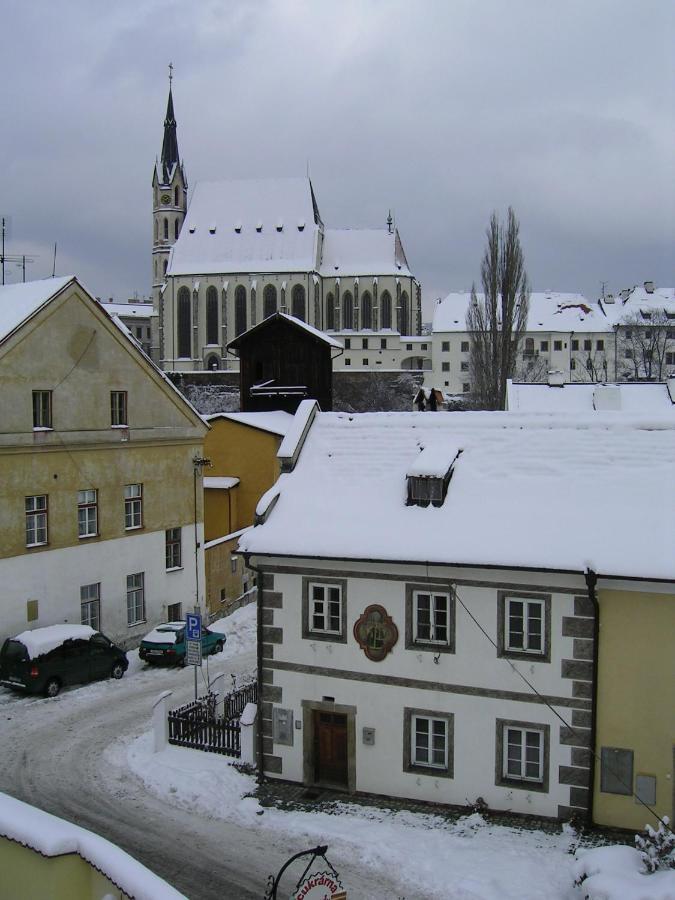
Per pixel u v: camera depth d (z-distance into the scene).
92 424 33.72
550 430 22.48
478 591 19.72
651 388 47.31
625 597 18.66
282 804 20.50
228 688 29.86
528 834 18.62
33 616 31.31
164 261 162.50
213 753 23.73
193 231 147.75
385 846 18.05
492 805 19.73
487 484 21.47
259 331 57.75
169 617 38.06
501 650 19.59
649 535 18.94
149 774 22.08
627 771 18.70
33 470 31.25
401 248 154.00
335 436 24.61
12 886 12.76
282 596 21.69
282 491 23.16
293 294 142.25
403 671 20.47
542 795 19.30
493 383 66.31
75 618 33.12
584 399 47.75
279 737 21.80
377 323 145.50
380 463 23.25
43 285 33.16
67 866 12.22
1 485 30.02
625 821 18.73
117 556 35.03
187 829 19.17
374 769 20.86
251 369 58.25
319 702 21.36
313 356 57.22
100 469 34.19
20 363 30.53
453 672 20.00
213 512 49.31
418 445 23.39
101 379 34.09
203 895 16.34
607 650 18.80
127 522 35.78
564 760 19.11
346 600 21.02
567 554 18.84
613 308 132.38
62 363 32.28
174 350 144.12
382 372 131.12
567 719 19.08
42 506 31.89
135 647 35.91
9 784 21.62
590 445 21.77
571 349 127.56
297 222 146.38
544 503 20.48
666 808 18.48
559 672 19.09
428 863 17.30
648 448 21.31
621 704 18.73
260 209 148.38
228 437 50.56
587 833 18.59
